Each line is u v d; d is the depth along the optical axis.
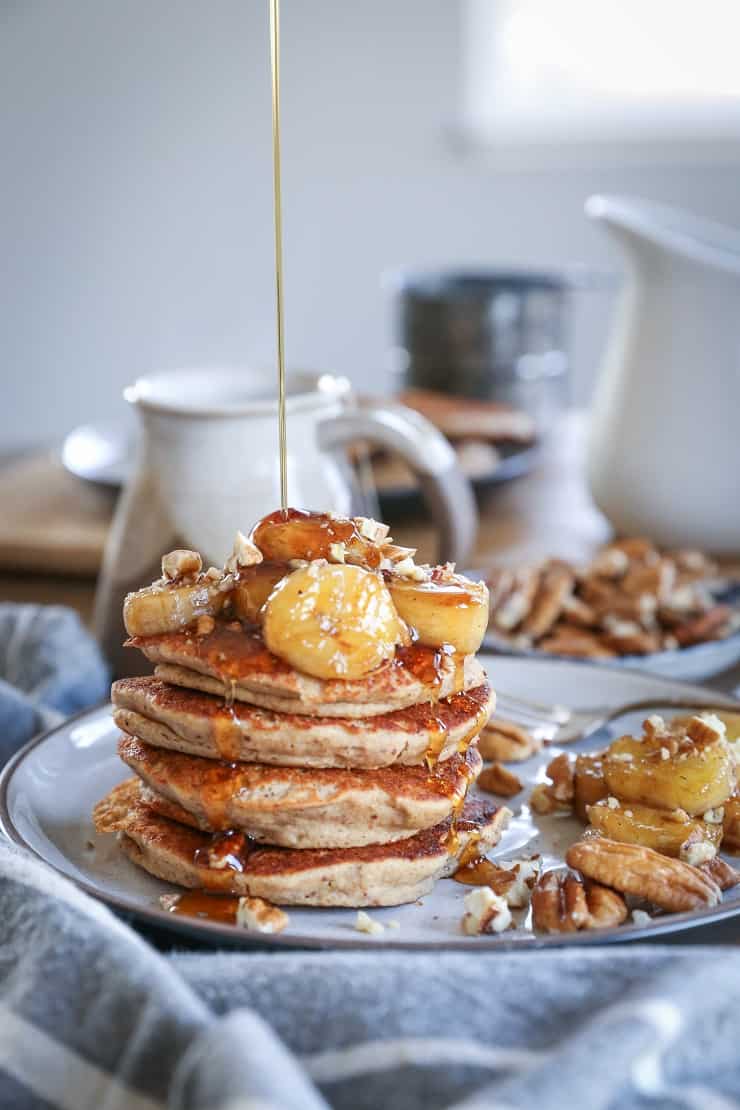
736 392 0.76
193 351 1.89
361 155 1.79
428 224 1.80
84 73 1.79
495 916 0.41
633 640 0.64
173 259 1.86
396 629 0.42
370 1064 0.33
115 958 0.36
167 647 0.43
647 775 0.46
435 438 0.66
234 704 0.42
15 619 0.63
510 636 0.67
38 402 1.94
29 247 1.87
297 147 1.80
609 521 0.83
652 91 1.74
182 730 0.42
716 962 0.35
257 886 0.42
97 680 0.61
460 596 0.43
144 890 0.43
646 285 0.79
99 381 1.92
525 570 0.70
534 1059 0.33
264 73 1.77
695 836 0.45
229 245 1.84
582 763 0.49
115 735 0.52
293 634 0.41
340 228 1.82
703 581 0.72
